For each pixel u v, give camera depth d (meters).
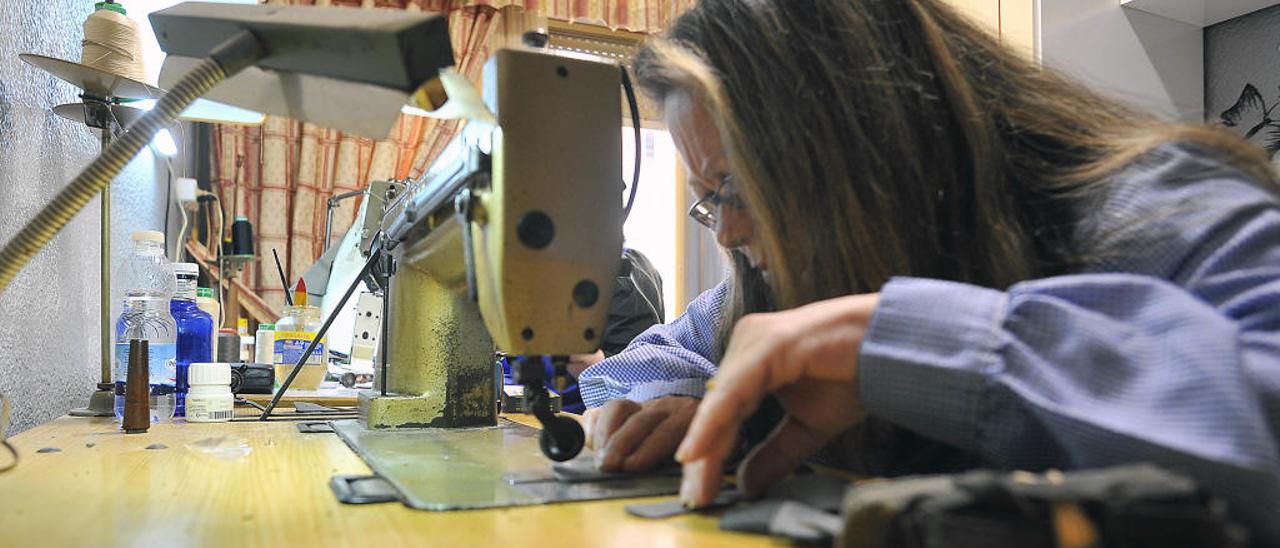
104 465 0.73
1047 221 0.67
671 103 0.75
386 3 3.15
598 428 0.76
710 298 1.11
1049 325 0.44
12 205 1.16
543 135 0.66
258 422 1.15
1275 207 0.50
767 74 0.69
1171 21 1.56
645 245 3.75
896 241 0.67
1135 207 0.55
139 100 1.50
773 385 0.51
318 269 2.35
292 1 2.98
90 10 1.83
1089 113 0.72
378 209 1.62
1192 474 0.35
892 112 0.68
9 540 0.45
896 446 0.70
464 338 1.06
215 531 0.47
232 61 0.60
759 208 0.69
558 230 0.66
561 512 0.52
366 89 0.60
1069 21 1.45
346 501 0.55
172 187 2.58
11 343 1.12
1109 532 0.28
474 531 0.47
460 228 0.84
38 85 1.32
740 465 0.60
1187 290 0.47
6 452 0.81
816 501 0.50
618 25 3.45
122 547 0.44
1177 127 0.62
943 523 0.31
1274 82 1.50
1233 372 0.36
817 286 0.69
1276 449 0.35
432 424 1.03
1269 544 0.35
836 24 0.70
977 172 0.68
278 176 3.12
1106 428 0.38
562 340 0.67
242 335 2.21
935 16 0.75
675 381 0.84
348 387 1.82
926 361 0.46
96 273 1.70
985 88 0.72
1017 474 0.33
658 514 0.51
